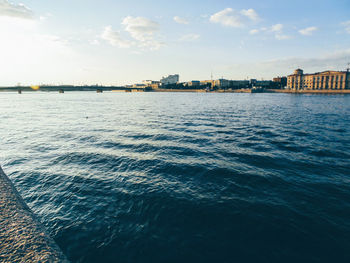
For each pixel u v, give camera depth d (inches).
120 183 370.6
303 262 197.8
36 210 292.4
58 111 1775.3
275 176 389.4
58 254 92.2
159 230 245.6
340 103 2620.6
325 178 379.9
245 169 425.7
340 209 281.6
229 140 687.1
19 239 96.9
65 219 270.2
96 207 295.7
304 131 835.4
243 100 3617.1
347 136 737.0
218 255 207.9
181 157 511.8
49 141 702.5
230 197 315.0
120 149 591.5
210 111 1738.4
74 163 482.3
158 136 761.6
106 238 234.2
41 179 394.3
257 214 271.4
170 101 3425.2
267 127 938.1
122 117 1353.3
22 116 1422.2
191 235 236.4
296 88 6904.5
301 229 242.5
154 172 419.2
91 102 3198.8
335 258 202.1
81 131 874.8
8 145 654.5
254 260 201.5
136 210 286.4
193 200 307.3
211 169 428.1
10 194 144.0
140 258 206.2
